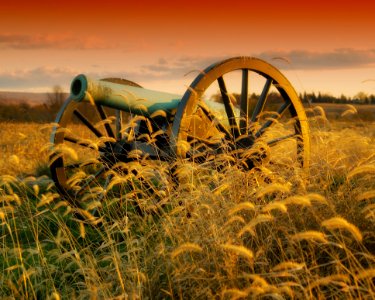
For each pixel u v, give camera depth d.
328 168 4.09
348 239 3.12
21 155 10.35
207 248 3.17
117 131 5.98
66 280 3.72
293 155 5.62
